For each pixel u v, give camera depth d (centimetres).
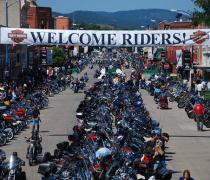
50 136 5503
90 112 5775
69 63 19075
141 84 11950
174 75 12656
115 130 5572
